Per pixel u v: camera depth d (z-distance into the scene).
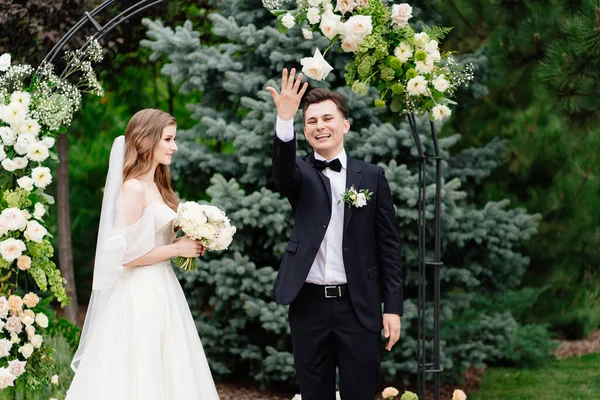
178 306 3.48
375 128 5.39
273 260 5.71
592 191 7.20
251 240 5.51
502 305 6.17
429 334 5.54
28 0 5.49
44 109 3.77
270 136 5.39
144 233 3.37
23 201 3.75
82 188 8.63
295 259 3.55
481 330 5.76
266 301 5.56
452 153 6.73
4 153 3.69
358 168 3.69
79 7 5.67
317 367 3.60
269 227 5.37
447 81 3.62
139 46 6.71
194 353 3.47
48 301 3.88
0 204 3.75
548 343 6.62
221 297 5.53
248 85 5.53
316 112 3.61
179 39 5.67
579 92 5.04
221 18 5.57
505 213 5.70
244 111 6.24
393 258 3.67
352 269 3.55
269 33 5.48
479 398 5.73
